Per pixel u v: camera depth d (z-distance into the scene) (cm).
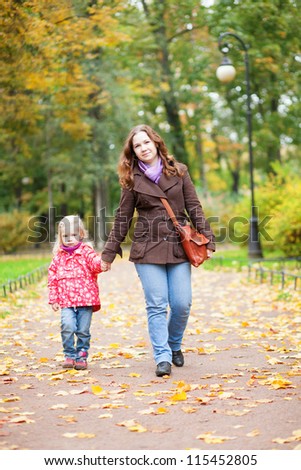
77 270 761
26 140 3556
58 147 3791
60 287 761
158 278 715
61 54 1898
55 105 3016
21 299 1492
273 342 902
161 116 4228
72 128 3173
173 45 3766
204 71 3606
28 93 2358
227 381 671
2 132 2569
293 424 516
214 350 843
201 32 3606
